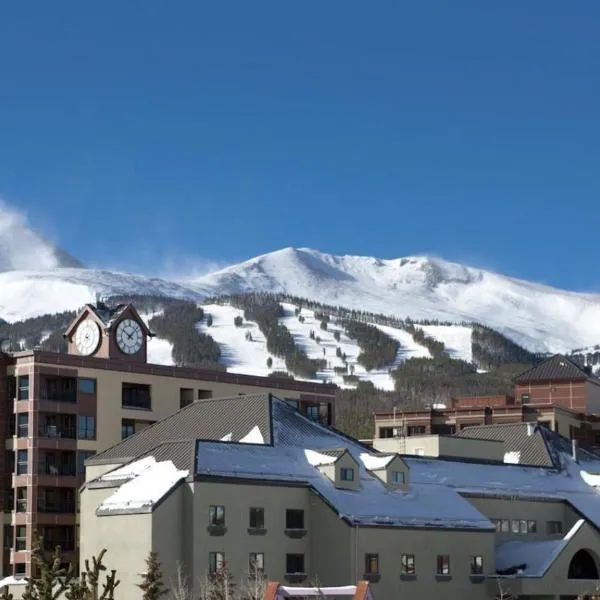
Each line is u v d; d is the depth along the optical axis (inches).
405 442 5743.1
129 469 4463.6
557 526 5344.5
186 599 3779.5
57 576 2151.8
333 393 6845.5
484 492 5098.4
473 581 4699.8
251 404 4936.0
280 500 4404.5
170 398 6112.2
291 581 4360.2
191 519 4175.7
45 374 5669.3
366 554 4382.4
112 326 6127.0
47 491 5625.0
